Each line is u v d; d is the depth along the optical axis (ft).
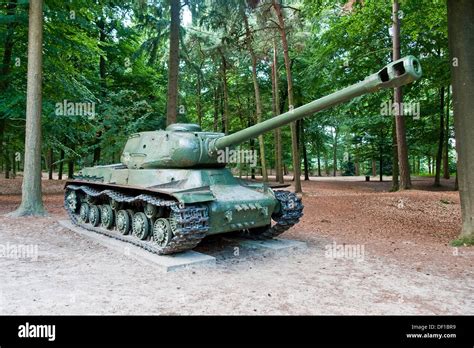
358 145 112.16
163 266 21.67
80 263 22.98
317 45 70.79
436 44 62.13
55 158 116.67
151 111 68.54
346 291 18.53
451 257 25.20
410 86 68.64
